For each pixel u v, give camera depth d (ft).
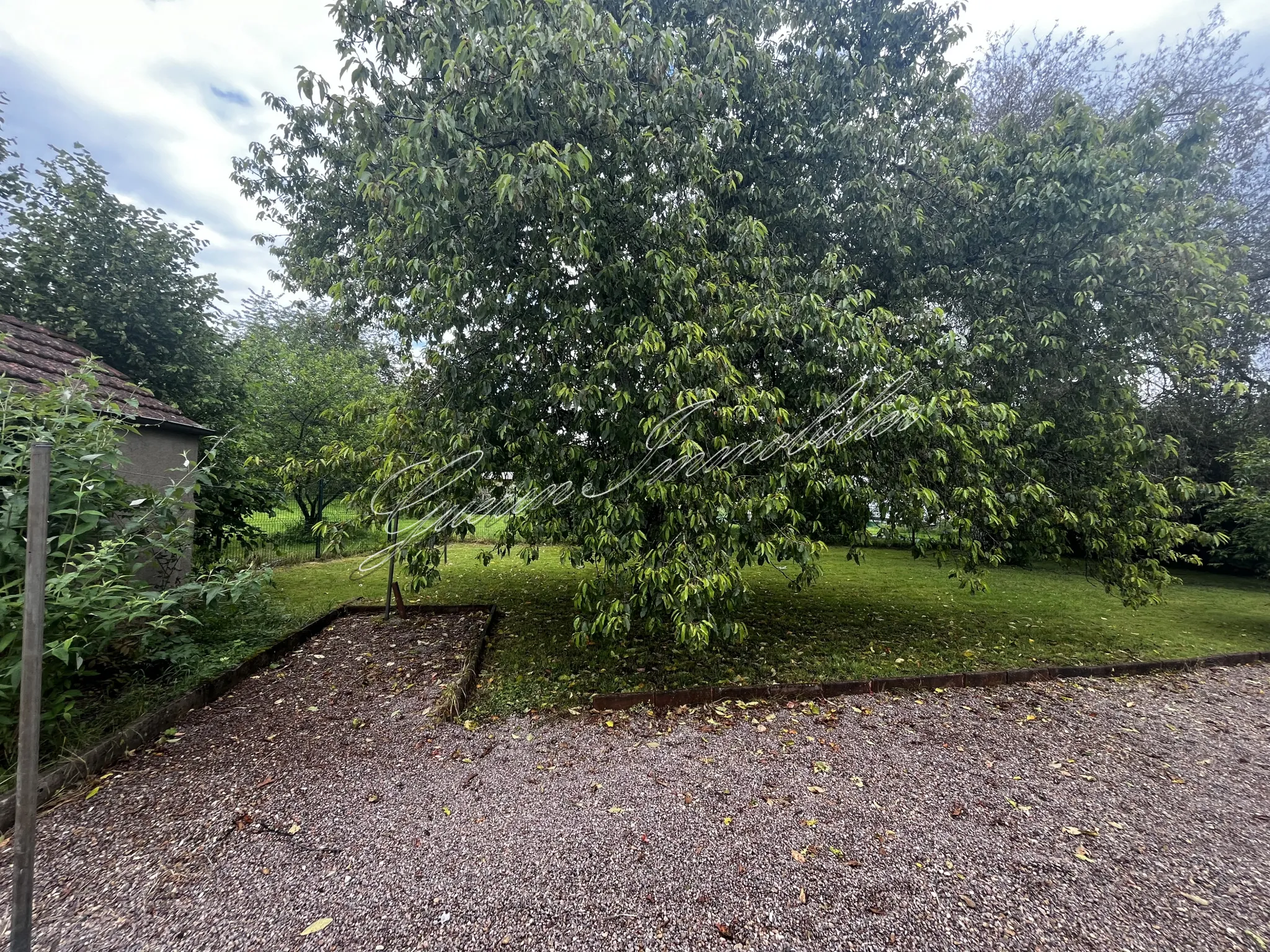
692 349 10.71
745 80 14.93
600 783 8.55
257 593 11.05
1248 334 21.68
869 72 15.76
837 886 6.42
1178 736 10.56
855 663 14.12
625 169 12.39
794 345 13.44
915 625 18.30
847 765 9.20
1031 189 14.20
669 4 14.75
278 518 33.40
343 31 10.88
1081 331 15.14
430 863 6.71
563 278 12.38
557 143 11.09
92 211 20.12
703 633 9.96
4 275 19.19
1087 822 7.77
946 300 16.57
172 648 11.18
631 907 6.08
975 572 15.15
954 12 16.16
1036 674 13.39
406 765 9.04
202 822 7.47
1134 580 15.48
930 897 6.26
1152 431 26.40
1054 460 16.28
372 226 12.39
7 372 11.79
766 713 11.13
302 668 13.44
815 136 15.78
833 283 12.80
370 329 23.99
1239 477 21.27
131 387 14.69
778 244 15.08
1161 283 13.93
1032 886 6.47
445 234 11.35
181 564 13.47
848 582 26.09
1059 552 16.28
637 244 11.98
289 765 8.99
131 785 8.31
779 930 5.79
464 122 10.55
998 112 32.55
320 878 6.45
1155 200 15.34
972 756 9.62
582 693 12.03
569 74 10.01
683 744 9.85
